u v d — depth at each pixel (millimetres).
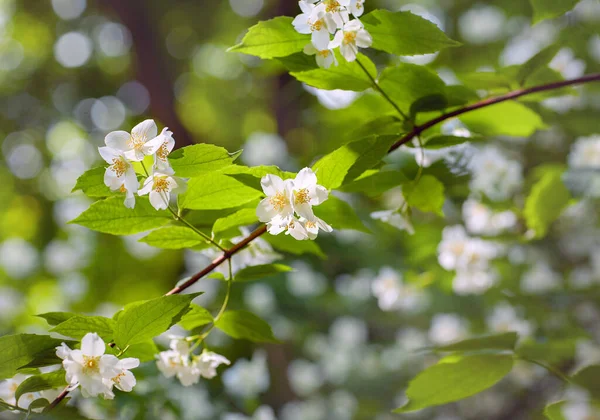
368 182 1263
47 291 3230
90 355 1125
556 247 2234
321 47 1175
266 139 2398
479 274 1590
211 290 2021
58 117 4504
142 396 1363
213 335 1702
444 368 1201
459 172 1320
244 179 1160
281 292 2369
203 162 1146
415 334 2779
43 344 1150
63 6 4234
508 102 1313
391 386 2713
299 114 2746
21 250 3049
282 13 3006
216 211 1232
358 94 1330
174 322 1151
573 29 1461
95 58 4391
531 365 2221
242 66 4102
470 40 2480
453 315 2385
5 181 4660
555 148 1963
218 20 4223
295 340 2506
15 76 4484
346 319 2701
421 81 1240
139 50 3689
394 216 1308
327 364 2674
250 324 1234
